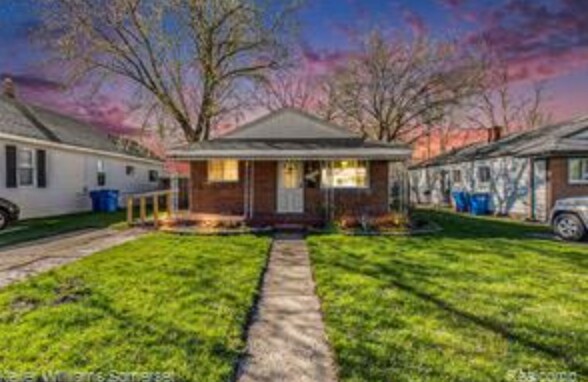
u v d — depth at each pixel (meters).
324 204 17.41
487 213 22.69
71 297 6.37
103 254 9.80
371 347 4.64
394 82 34.78
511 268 8.47
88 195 22.80
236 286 7.05
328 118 36.94
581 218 12.09
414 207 28.11
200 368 4.14
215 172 18.00
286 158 16.36
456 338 4.90
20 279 7.64
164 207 25.61
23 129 18.19
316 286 7.18
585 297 6.51
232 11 22.62
